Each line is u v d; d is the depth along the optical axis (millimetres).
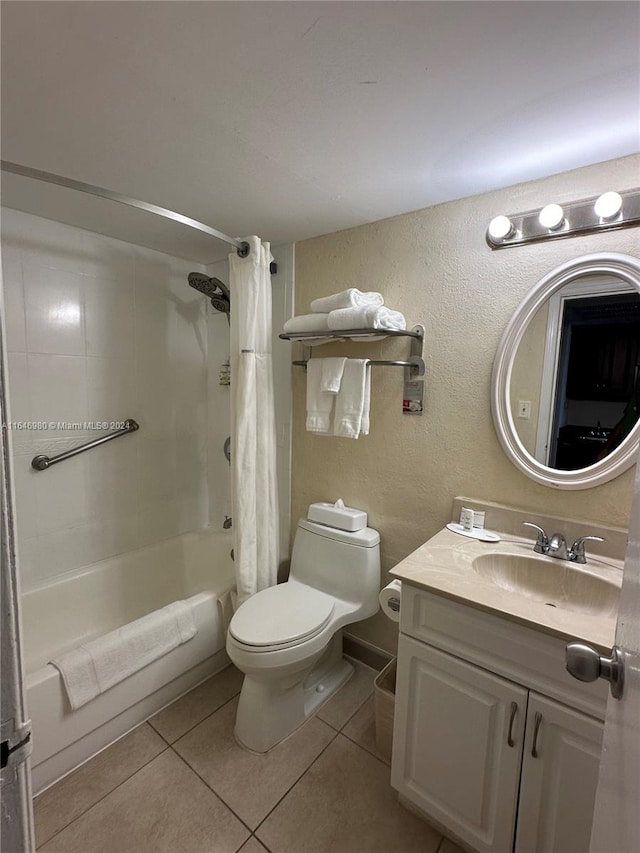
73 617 1923
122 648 1467
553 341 1345
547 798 970
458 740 1098
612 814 552
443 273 1554
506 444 1441
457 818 1115
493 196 1430
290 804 1283
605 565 1241
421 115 1039
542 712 957
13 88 955
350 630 1984
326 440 1958
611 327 1253
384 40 809
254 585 1807
